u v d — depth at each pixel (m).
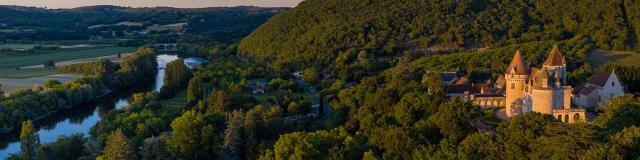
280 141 126.00
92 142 147.00
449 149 112.94
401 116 142.12
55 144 148.50
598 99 150.25
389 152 118.12
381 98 158.75
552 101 134.00
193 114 158.38
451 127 124.31
